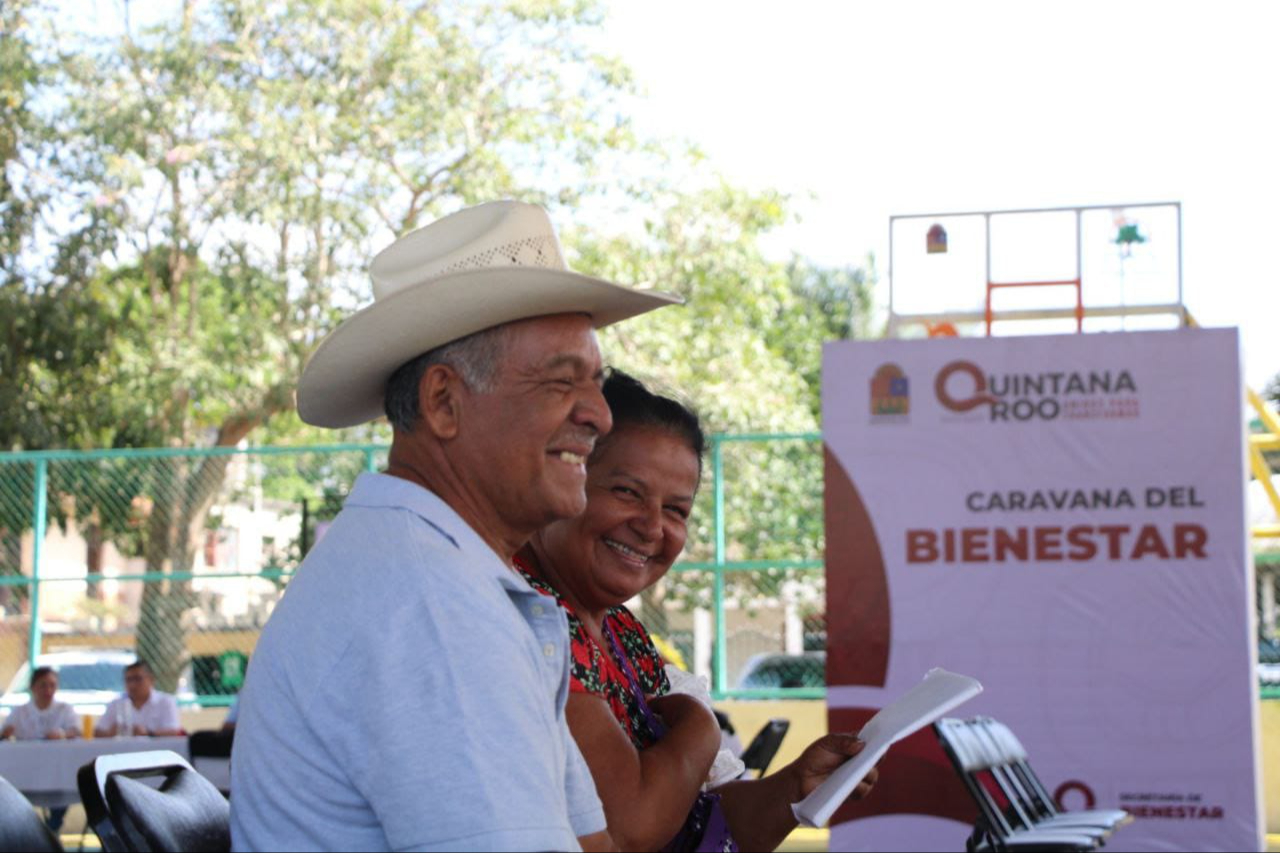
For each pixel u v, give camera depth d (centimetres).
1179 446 755
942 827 761
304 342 1731
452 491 214
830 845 766
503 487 213
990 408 768
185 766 230
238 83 1722
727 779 306
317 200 1688
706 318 1755
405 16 1714
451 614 189
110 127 1672
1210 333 755
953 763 612
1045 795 720
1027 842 608
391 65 1703
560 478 215
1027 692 760
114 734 1088
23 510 1287
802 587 1227
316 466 1269
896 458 772
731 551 1241
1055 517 762
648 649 290
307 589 199
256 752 197
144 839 197
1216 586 751
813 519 1229
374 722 185
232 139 1662
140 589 1308
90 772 202
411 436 217
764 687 1218
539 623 206
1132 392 760
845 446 776
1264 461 1134
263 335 1689
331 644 191
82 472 1282
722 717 874
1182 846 748
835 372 778
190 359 1669
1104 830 643
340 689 189
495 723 184
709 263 1739
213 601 1276
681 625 1270
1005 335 770
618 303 221
